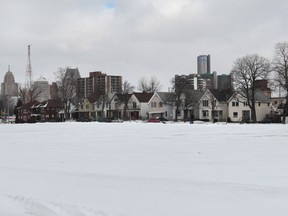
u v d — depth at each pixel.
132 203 8.53
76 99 130.88
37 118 135.88
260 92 97.94
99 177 11.55
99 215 7.78
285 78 79.44
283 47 123.75
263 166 13.30
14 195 9.55
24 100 151.50
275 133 31.42
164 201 8.62
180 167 13.35
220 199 8.66
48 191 9.87
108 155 17.17
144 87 130.12
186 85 102.19
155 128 42.44
